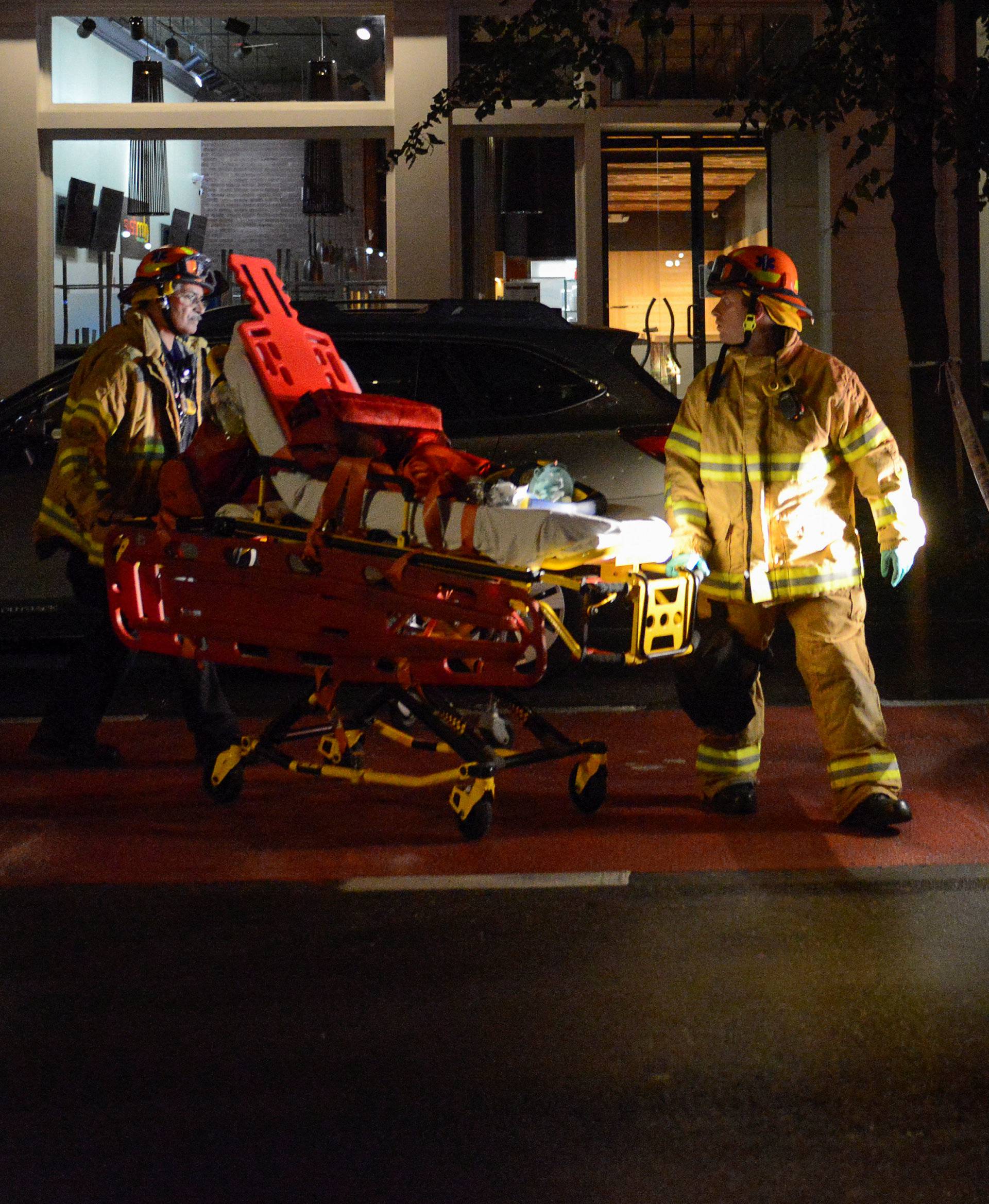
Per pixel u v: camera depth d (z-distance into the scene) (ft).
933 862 17.60
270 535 19.25
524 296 53.62
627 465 28.81
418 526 18.25
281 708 27.68
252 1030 13.24
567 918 15.94
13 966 14.83
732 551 18.81
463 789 18.83
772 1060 12.42
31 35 50.57
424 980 14.30
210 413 19.88
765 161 53.42
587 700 28.09
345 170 56.34
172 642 20.38
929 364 42.93
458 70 51.44
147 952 15.16
